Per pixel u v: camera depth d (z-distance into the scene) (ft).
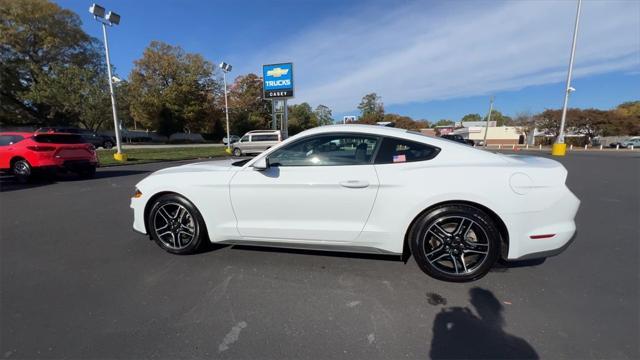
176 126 148.87
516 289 8.80
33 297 8.55
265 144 70.33
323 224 9.71
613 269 10.03
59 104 77.82
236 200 10.28
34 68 102.78
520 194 8.47
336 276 9.68
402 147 9.47
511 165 8.82
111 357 6.26
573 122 143.64
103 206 19.51
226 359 6.19
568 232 8.57
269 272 9.97
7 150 27.61
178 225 11.27
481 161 9.07
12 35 101.86
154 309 7.95
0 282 9.41
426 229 9.05
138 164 47.26
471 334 6.91
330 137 9.90
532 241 8.59
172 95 136.98
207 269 10.22
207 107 152.97
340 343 6.65
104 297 8.55
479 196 8.55
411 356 6.25
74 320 7.49
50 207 19.22
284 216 9.99
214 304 8.18
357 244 9.62
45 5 106.93
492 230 8.70
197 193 10.62
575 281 9.24
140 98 134.41
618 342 6.54
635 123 142.00
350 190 9.30
